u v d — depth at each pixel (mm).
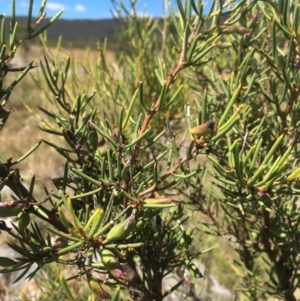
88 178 205
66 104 245
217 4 223
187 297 482
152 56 597
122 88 601
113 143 206
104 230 177
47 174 2133
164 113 519
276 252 363
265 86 372
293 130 267
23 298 560
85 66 577
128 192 219
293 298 371
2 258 191
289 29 240
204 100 208
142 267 307
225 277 786
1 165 191
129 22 640
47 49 509
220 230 442
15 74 2178
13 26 183
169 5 232
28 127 2936
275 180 206
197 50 229
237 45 366
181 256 301
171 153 231
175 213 293
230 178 227
